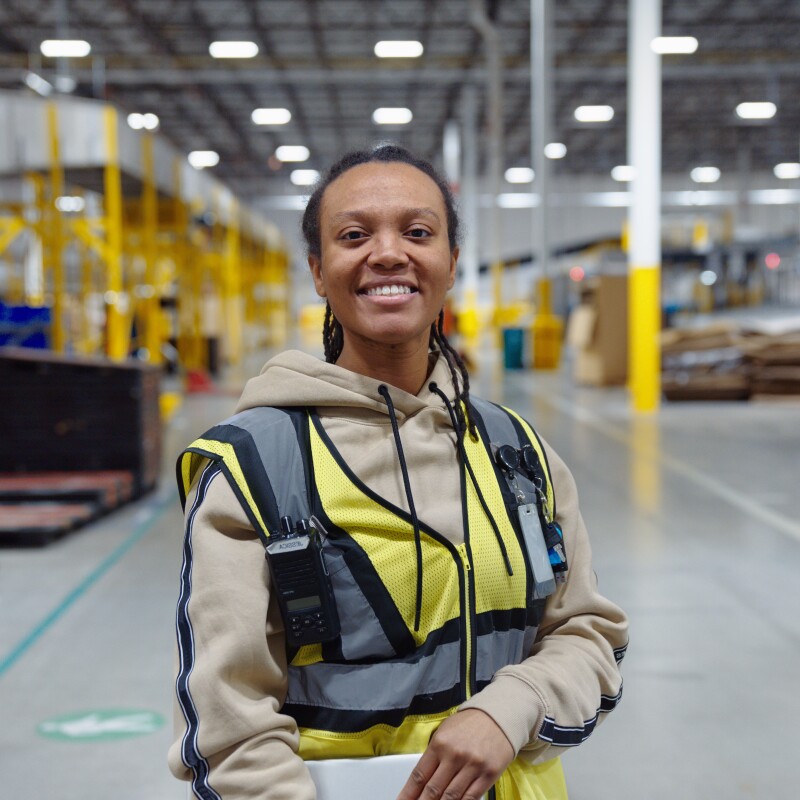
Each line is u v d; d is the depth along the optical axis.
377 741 1.07
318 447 1.10
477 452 1.18
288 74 27.41
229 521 1.06
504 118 36.34
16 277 16.20
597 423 10.59
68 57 25.98
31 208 12.02
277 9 24.47
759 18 25.70
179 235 15.34
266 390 1.14
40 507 5.89
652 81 10.85
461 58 27.86
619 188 47.38
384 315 1.12
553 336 19.36
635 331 11.62
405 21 25.33
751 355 12.63
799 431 9.77
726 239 33.34
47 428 6.72
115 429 6.79
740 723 2.97
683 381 12.58
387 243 1.11
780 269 27.06
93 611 4.12
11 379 6.66
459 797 1.00
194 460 1.14
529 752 1.11
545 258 18.97
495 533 1.14
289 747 1.03
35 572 4.79
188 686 1.01
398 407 1.13
